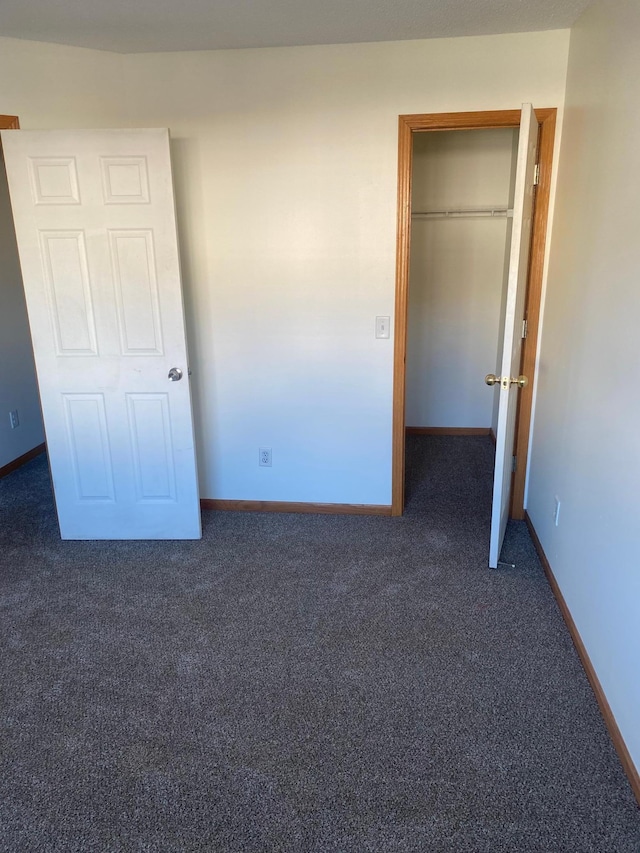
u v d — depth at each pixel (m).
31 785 1.66
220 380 3.21
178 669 2.11
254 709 1.92
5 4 2.21
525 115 2.21
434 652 2.18
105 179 2.60
